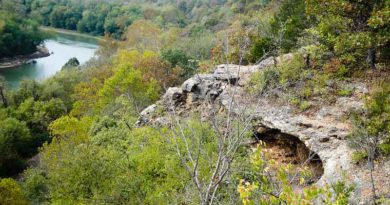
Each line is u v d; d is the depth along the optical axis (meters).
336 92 15.72
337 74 16.62
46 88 56.00
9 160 40.97
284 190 6.30
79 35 128.62
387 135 12.20
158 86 34.16
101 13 131.12
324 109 15.05
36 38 99.81
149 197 14.13
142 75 37.06
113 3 142.00
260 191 6.77
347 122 14.08
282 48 20.98
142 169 15.57
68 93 56.38
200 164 10.86
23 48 96.44
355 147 12.34
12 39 93.69
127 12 128.88
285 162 14.81
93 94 42.88
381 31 15.52
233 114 10.09
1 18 98.31
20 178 39.41
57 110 49.88
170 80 37.31
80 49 106.50
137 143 17.95
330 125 14.12
